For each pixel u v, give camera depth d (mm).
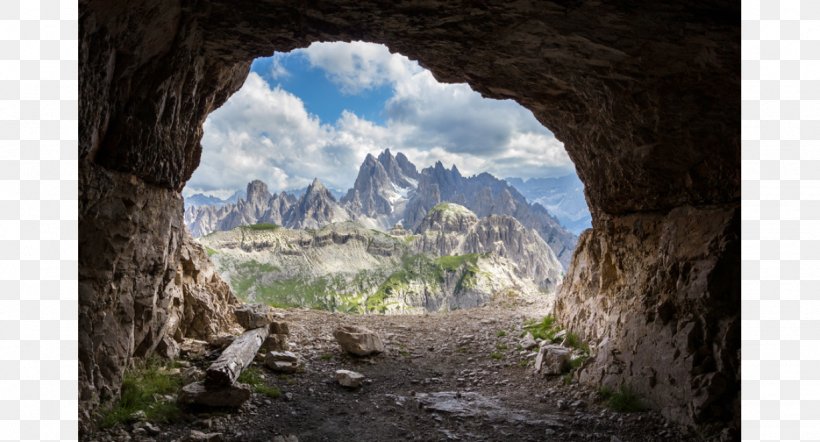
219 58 13016
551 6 9828
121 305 10906
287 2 10414
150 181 11922
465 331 21234
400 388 14156
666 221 13047
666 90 11164
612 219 15742
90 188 9570
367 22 11133
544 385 14141
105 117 9734
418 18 10797
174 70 11133
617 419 11219
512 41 11453
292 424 11117
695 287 11156
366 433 10789
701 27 9289
